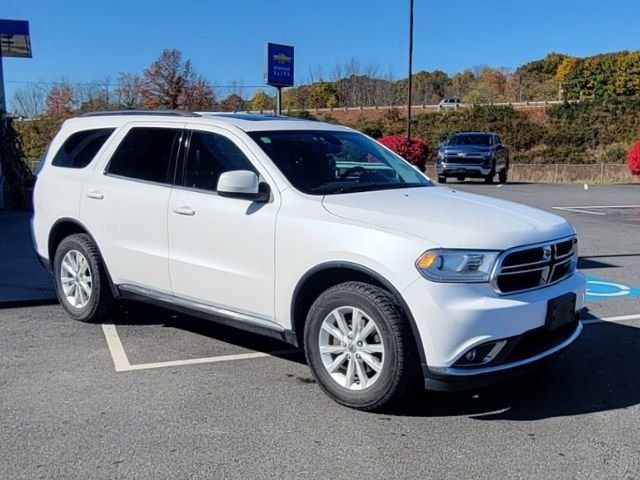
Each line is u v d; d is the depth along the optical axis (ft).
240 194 15.39
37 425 13.35
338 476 11.43
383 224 13.80
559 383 15.87
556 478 11.38
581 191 75.92
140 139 18.95
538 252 13.87
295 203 15.11
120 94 135.13
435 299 12.83
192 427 13.33
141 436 12.91
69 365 16.89
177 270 17.22
